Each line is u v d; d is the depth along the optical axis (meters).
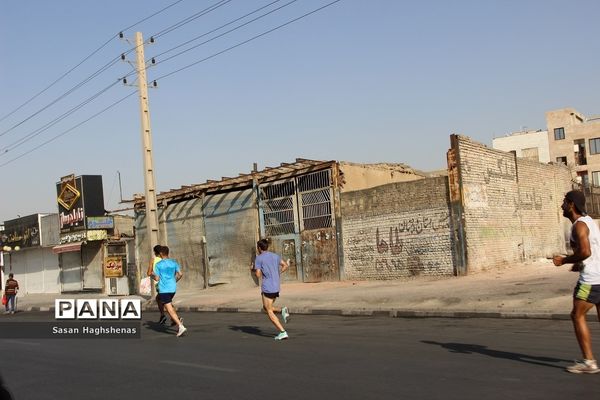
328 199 25.05
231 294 24.64
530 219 26.62
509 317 12.90
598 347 8.91
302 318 15.75
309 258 25.64
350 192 24.31
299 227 26.05
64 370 9.26
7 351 11.85
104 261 35.56
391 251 22.94
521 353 8.69
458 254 21.11
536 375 7.20
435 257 21.70
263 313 18.09
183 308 21.69
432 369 7.84
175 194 31.52
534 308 13.04
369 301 16.98
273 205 27.12
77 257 38.06
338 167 24.83
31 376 8.84
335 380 7.46
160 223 32.75
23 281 43.94
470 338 10.39
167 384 7.75
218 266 29.42
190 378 8.07
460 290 17.02
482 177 22.84
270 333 12.76
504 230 24.02
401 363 8.37
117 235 36.38
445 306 14.69
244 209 28.20
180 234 31.56
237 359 9.44
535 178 27.70
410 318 14.21
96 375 8.68
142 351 10.93
